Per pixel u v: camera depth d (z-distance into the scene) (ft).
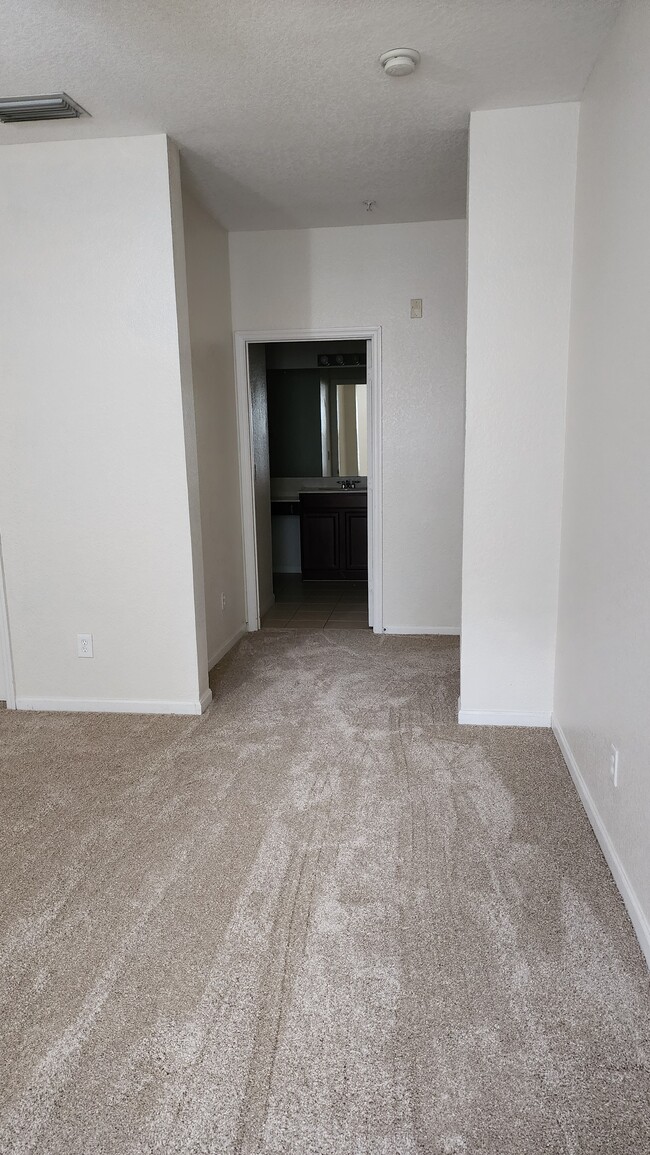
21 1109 4.67
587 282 8.46
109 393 10.62
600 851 7.43
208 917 6.53
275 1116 4.58
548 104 9.13
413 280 14.78
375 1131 4.46
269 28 7.20
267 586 18.79
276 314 15.28
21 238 10.39
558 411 9.77
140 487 10.83
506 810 8.27
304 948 6.11
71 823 8.16
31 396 10.78
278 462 23.76
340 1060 4.98
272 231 14.94
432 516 15.60
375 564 16.01
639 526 6.18
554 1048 5.03
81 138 10.00
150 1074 4.91
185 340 10.68
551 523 10.05
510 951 6.00
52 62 7.84
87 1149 4.39
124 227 10.18
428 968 5.83
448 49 7.70
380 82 8.42
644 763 5.98
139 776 9.30
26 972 5.89
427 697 12.02
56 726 11.00
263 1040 5.17
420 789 8.80
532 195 9.36
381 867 7.23
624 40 6.86
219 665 14.05
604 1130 4.43
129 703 11.51
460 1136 4.42
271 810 8.38
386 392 15.23
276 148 10.42
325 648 15.11
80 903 6.75
